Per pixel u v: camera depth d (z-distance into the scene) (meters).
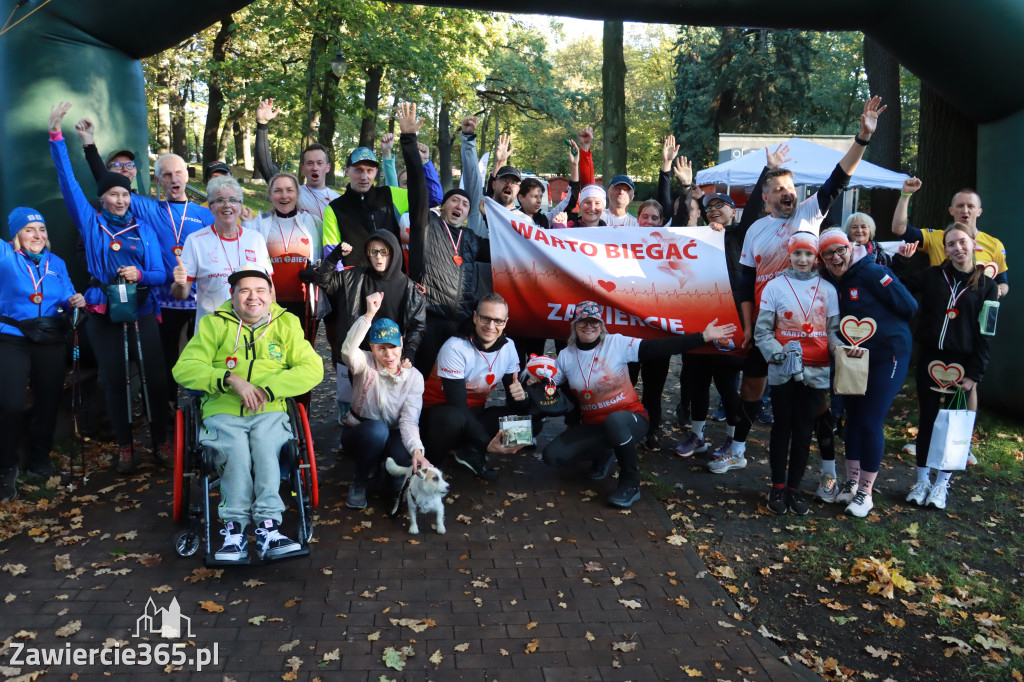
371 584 4.33
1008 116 6.88
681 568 4.66
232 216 5.53
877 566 4.55
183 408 4.57
